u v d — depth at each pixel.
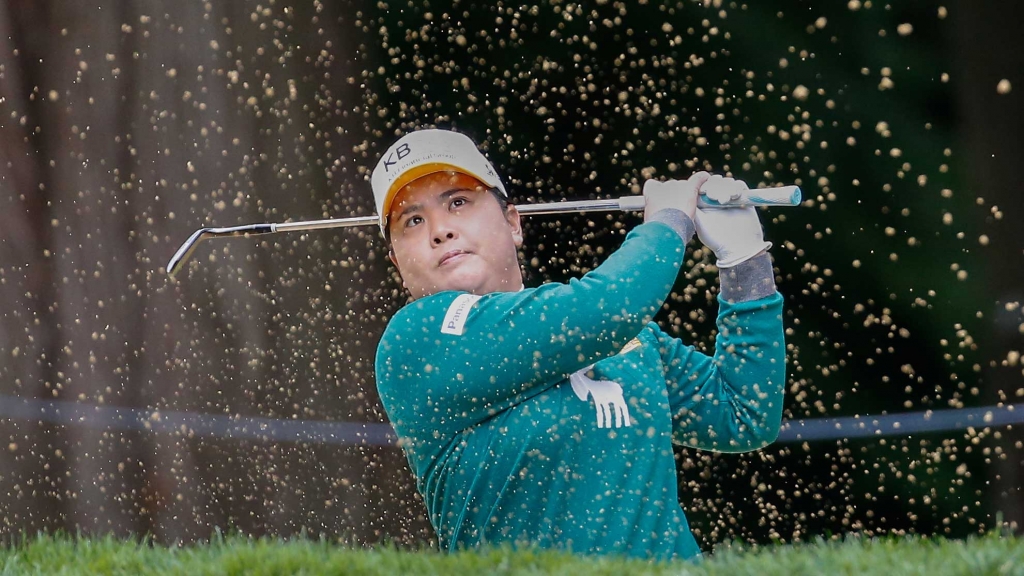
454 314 11.69
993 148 27.81
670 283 11.97
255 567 10.88
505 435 11.63
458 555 10.90
